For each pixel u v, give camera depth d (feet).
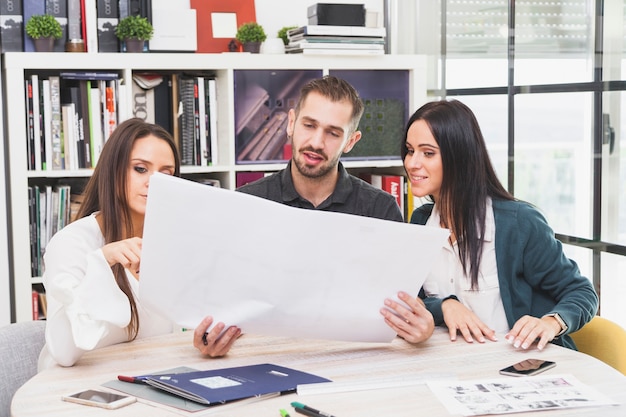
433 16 12.84
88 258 5.36
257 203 4.89
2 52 10.36
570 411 4.36
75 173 10.54
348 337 5.50
